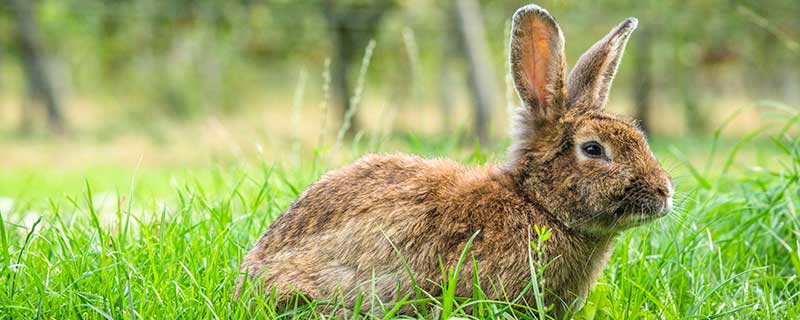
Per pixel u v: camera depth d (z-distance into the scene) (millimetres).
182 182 12094
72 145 36531
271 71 56656
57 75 49562
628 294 7602
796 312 7410
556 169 7180
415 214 7008
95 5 38188
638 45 37969
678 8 35062
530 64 7551
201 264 7801
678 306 7668
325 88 10891
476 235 6902
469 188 7160
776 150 13156
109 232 7973
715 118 48219
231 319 6668
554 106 7398
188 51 51031
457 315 6605
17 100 59344
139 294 6902
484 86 28109
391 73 47438
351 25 38750
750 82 51531
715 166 15430
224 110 57719
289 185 9523
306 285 6949
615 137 7113
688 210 9305
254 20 38625
